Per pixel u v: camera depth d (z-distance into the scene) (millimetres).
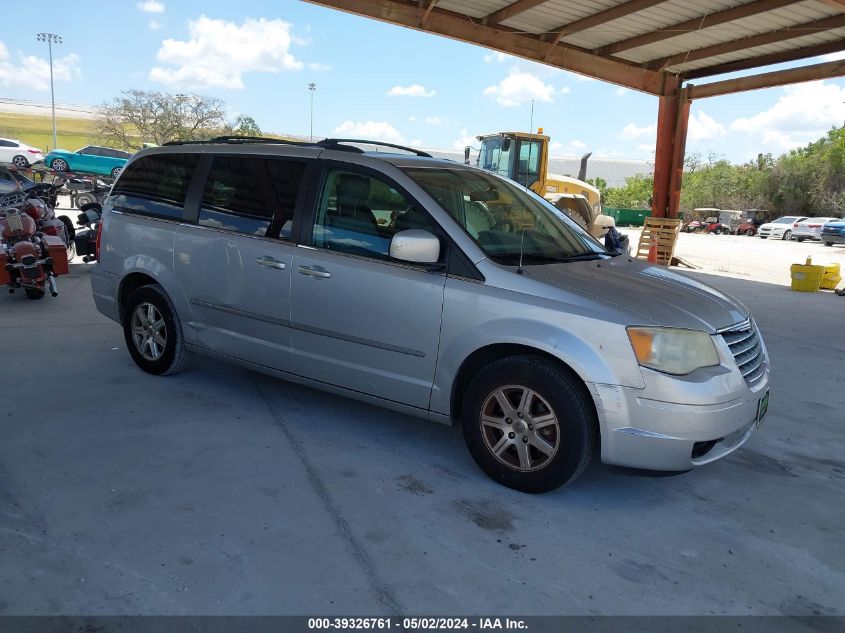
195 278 4711
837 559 3082
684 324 3314
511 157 15547
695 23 11297
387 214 3918
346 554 2904
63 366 5336
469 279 3604
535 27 12117
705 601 2711
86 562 2760
